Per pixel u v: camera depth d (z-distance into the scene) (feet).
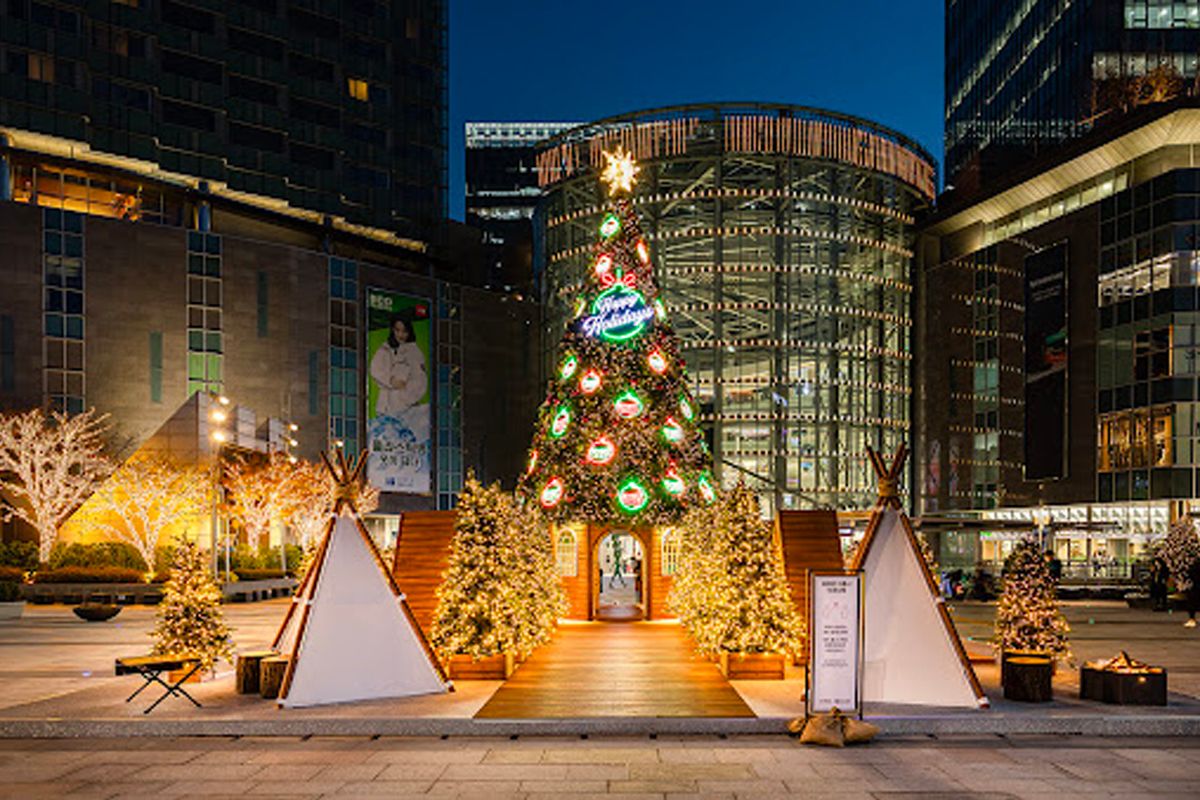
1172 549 108.99
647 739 38.37
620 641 66.03
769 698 44.32
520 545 57.00
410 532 55.01
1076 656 61.87
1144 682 41.91
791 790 30.71
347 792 30.76
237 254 212.64
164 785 31.78
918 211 270.87
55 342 188.34
